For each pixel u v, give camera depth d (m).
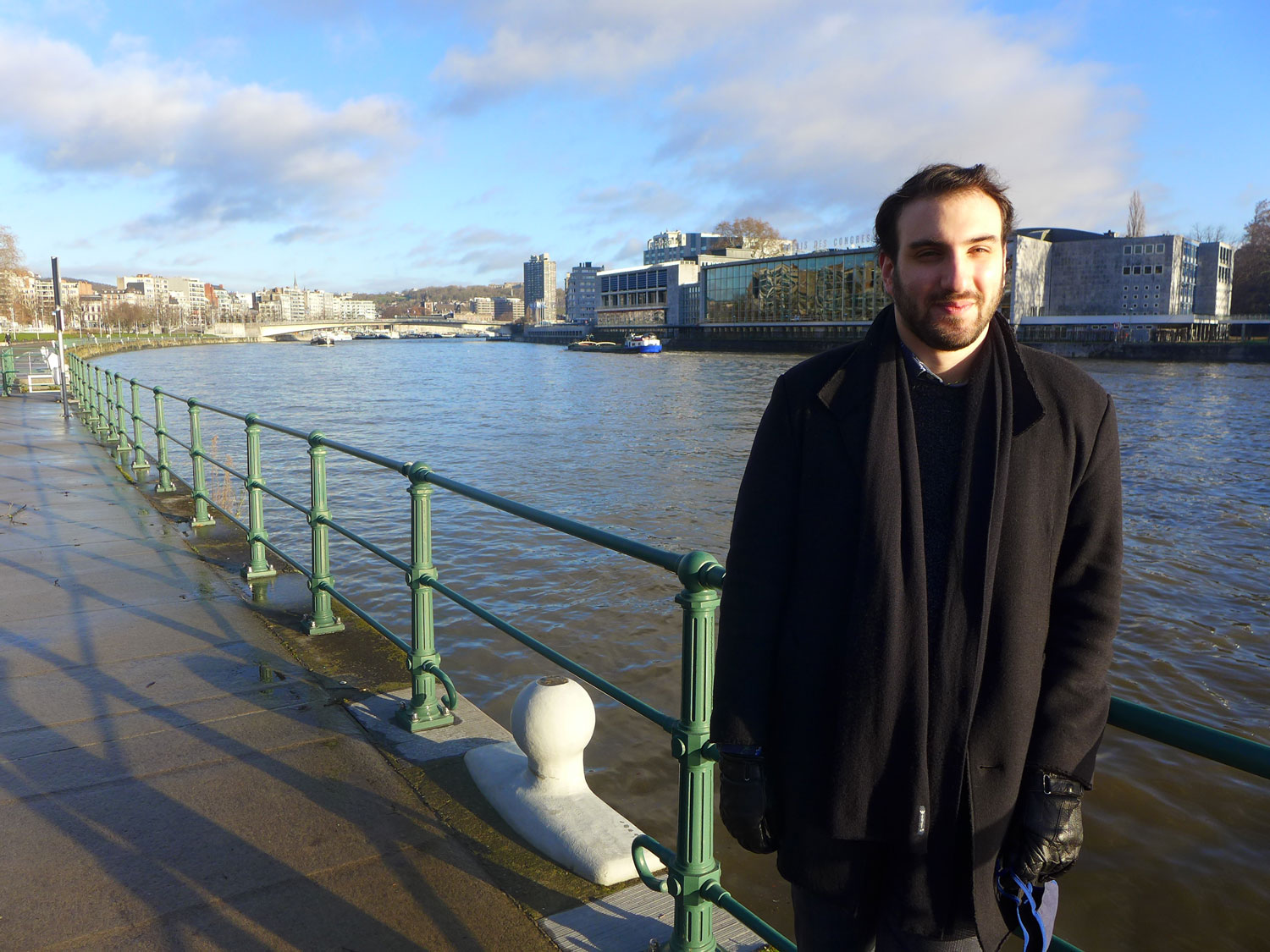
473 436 29.98
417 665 4.13
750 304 114.31
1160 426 31.89
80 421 18.30
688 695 2.46
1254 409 37.91
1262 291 103.44
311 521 5.44
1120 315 86.19
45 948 2.64
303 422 34.53
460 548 12.81
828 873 1.54
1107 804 5.89
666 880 2.63
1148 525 15.39
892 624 1.42
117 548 7.71
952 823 1.43
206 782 3.64
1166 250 83.75
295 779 3.68
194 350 140.62
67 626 5.61
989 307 1.46
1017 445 1.43
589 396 48.62
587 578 11.23
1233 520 15.73
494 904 2.88
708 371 75.62
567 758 3.33
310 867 3.06
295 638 5.43
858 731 1.45
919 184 1.46
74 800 3.50
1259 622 9.88
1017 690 1.42
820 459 1.52
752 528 1.58
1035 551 1.43
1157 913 4.82
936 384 1.51
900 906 1.48
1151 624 9.78
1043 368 1.47
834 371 1.55
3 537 8.05
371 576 11.25
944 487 1.46
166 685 4.68
